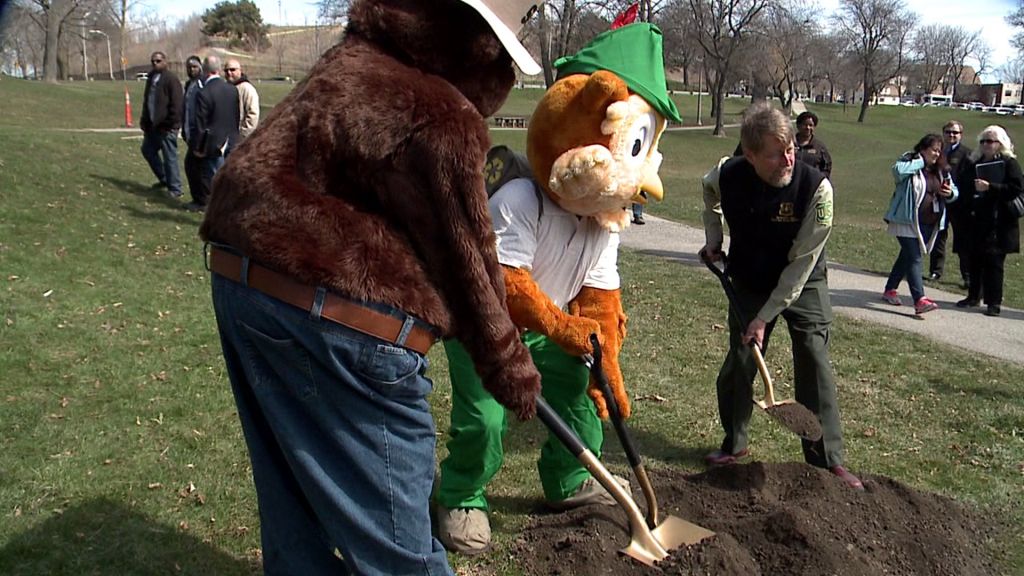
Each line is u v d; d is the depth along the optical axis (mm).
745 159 4008
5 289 6570
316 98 2186
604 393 3287
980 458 4547
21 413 4379
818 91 102875
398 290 2168
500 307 2314
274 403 2240
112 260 7879
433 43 2270
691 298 8305
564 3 36688
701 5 45875
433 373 5555
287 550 2480
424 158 2119
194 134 10352
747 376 4266
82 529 3320
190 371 5199
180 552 3225
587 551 3238
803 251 3814
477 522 3379
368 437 2244
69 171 11672
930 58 99000
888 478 4062
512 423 4742
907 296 9469
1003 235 8508
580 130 3014
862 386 5734
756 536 3375
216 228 2230
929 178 8750
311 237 2109
